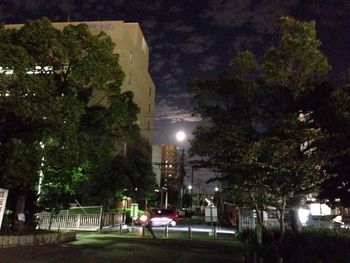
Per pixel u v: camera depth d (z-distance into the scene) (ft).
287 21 57.11
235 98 60.75
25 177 57.77
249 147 49.83
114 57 66.69
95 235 89.76
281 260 40.16
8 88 56.49
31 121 58.49
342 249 40.60
